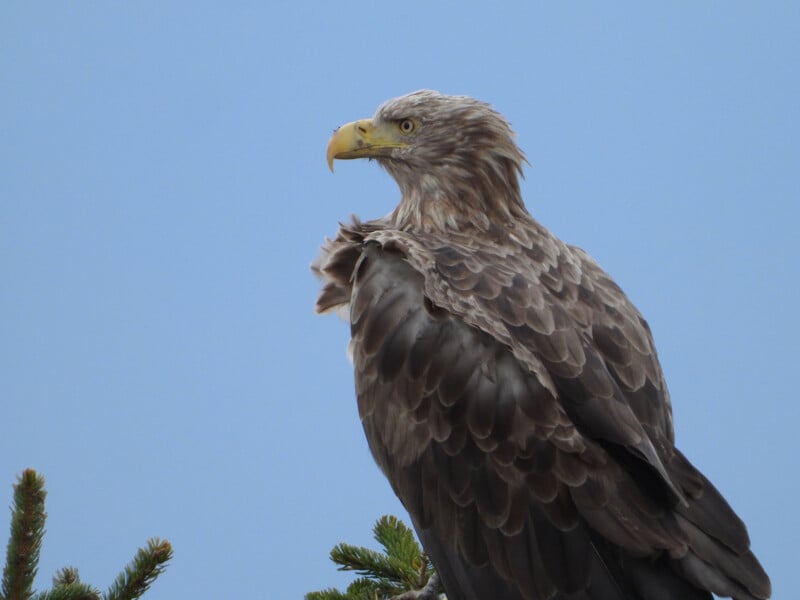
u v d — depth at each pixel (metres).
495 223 15.62
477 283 13.87
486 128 15.88
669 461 13.24
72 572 13.01
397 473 13.78
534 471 12.84
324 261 15.91
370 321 14.23
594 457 12.77
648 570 12.39
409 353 13.80
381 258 14.66
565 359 13.23
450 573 13.30
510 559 12.84
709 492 13.00
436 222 15.79
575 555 12.55
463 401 13.32
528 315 13.55
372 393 14.04
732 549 12.58
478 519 13.06
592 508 12.58
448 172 15.85
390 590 14.21
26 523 11.92
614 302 14.52
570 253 15.13
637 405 13.55
